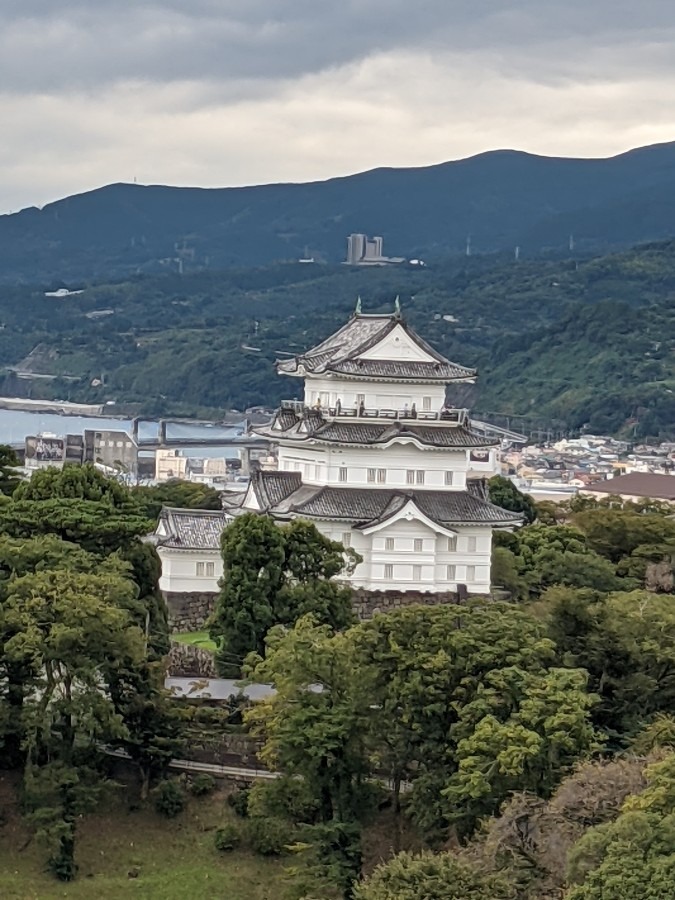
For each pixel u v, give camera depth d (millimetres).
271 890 146375
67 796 150125
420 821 141250
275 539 182000
